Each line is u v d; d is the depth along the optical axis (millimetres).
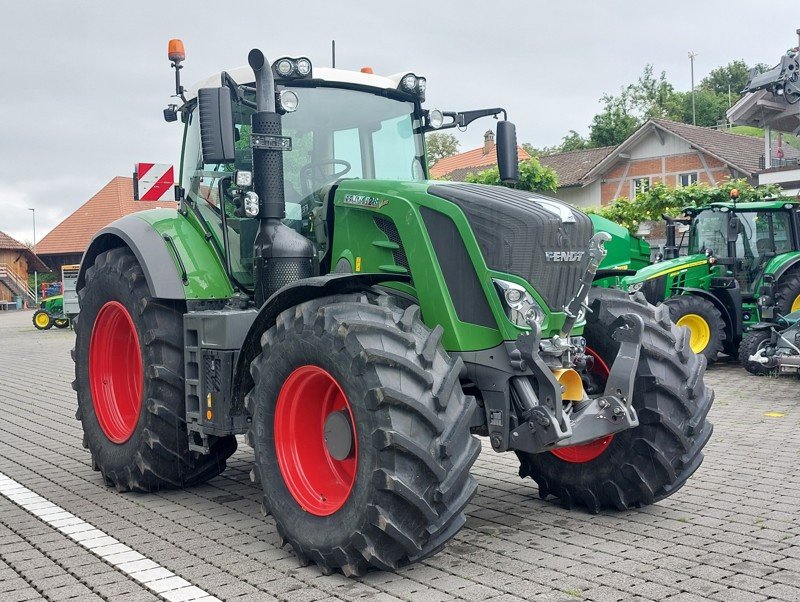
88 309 5832
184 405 5219
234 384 4559
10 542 4441
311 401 4223
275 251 4699
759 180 26547
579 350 4293
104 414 5715
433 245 4266
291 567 3990
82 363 5895
